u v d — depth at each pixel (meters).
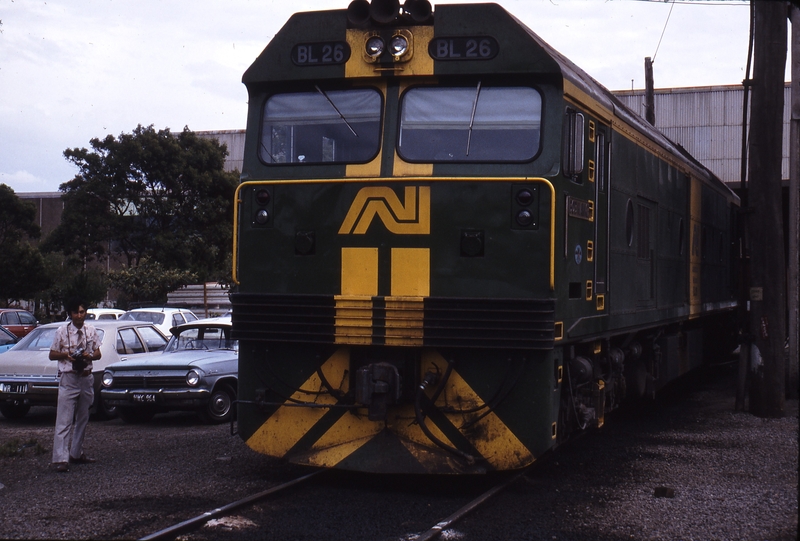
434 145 7.01
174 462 8.55
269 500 6.81
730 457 8.71
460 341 6.63
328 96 7.30
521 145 6.90
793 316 13.12
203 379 11.51
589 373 7.89
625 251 9.20
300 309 6.98
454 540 5.75
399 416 6.96
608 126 8.54
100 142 36.19
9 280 37.41
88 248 36.53
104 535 5.86
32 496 7.08
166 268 35.22
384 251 6.89
